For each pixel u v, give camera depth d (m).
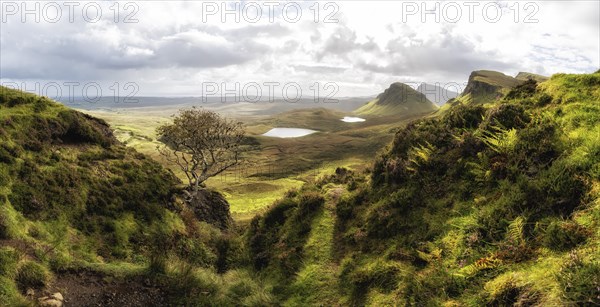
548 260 7.68
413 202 13.48
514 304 7.07
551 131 11.55
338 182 20.14
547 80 15.59
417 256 11.18
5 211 13.23
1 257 9.98
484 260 8.88
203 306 11.52
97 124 29.22
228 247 19.28
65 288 10.81
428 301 9.10
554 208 9.10
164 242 19.28
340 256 14.10
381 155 17.44
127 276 12.32
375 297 10.90
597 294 5.87
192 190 30.27
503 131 12.77
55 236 14.60
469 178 12.70
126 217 19.59
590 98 12.66
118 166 23.91
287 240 16.47
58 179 18.20
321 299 12.32
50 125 22.95
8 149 17.62
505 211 10.16
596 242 7.17
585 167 9.36
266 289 13.31
